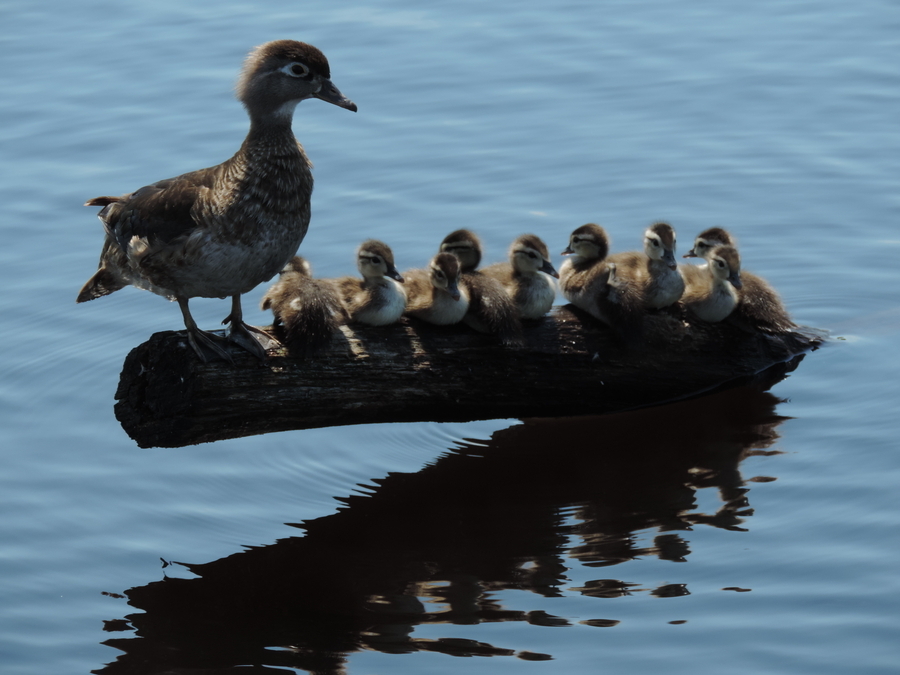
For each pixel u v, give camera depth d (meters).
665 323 15.64
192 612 12.33
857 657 11.12
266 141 13.40
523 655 11.47
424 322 14.73
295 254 15.16
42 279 19.16
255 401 13.74
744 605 11.93
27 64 25.38
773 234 20.08
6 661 11.60
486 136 22.83
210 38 26.34
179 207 13.15
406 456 15.23
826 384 16.14
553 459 15.02
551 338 15.10
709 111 23.47
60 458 15.05
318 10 27.75
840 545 12.73
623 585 12.41
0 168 21.83
